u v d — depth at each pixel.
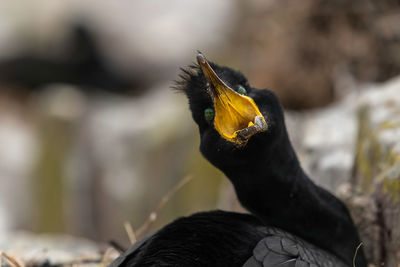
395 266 5.84
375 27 11.87
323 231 5.18
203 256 4.25
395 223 5.89
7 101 20.23
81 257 6.94
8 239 8.07
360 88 11.69
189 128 14.34
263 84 12.88
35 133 17.30
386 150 6.39
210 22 20.92
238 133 4.35
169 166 14.32
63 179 16.41
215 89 4.48
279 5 13.01
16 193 17.09
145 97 19.92
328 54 12.23
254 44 13.44
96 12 21.67
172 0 22.45
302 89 12.47
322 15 12.25
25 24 21.23
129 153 15.50
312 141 8.29
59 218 16.41
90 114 17.45
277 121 4.75
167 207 13.88
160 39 21.78
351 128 8.38
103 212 15.73
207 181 13.34
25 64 20.69
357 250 5.34
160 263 4.16
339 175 7.27
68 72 21.16
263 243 4.36
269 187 4.95
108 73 21.30
